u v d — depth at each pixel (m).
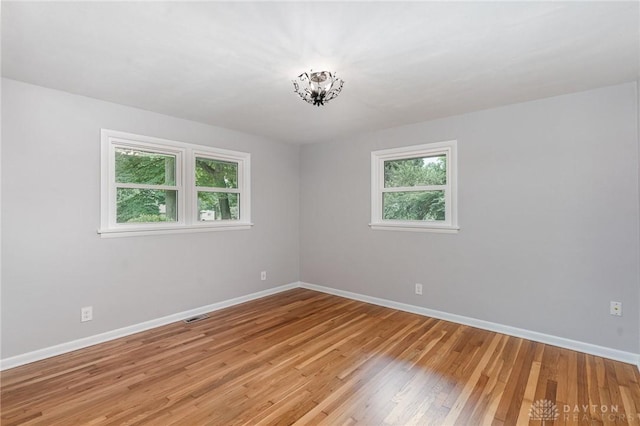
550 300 2.81
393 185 3.93
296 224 4.88
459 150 3.31
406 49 1.94
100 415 1.84
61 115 2.64
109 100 2.87
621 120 2.50
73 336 2.70
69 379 2.22
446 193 3.46
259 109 3.12
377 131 3.96
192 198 3.57
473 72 2.28
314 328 3.19
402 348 2.72
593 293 2.62
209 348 2.73
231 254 3.96
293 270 4.84
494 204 3.10
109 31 1.74
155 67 2.20
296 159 4.86
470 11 1.56
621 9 1.55
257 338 2.94
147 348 2.72
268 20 1.64
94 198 2.83
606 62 2.13
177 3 1.49
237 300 4.02
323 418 1.81
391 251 3.86
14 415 1.83
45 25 1.68
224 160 3.94
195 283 3.58
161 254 3.29
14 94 2.41
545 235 2.84
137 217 3.17
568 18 1.63
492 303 3.12
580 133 2.67
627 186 2.49
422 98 2.81
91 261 2.81
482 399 1.99
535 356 2.56
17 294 2.43
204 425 1.75
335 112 3.23
